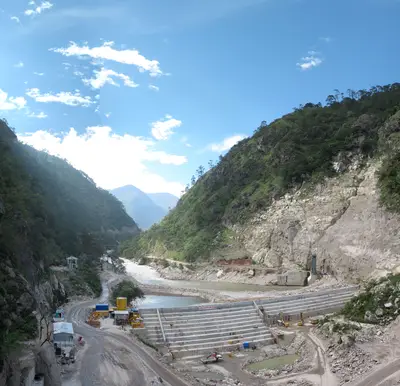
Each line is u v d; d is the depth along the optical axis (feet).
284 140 500.33
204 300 303.68
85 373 124.57
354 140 390.83
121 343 154.92
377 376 139.64
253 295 301.43
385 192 320.91
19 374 97.25
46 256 218.79
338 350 163.84
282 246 395.75
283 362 167.32
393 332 166.30
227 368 159.53
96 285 273.95
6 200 180.65
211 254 462.60
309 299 249.34
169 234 587.27
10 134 338.95
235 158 582.76
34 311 138.92
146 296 323.37
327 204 372.17
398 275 206.90
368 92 549.13
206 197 572.92
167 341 177.68
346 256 330.13
